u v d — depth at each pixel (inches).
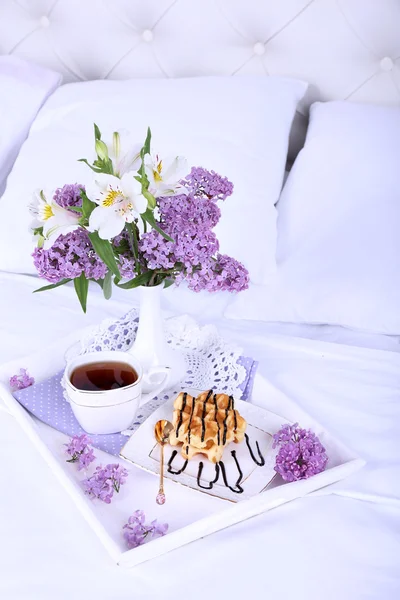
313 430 37.0
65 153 55.4
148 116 56.9
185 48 64.2
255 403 39.4
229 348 41.7
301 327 48.5
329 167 55.1
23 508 33.5
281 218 54.6
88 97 59.9
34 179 54.6
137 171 35.3
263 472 34.7
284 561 31.3
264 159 55.8
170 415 37.6
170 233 35.1
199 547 31.8
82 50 66.8
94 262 35.3
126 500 33.5
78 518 33.1
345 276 48.1
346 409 39.9
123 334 43.1
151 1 62.4
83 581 30.5
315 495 34.0
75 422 37.7
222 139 55.8
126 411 36.4
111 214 33.5
